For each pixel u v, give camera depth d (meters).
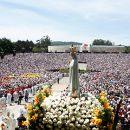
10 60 193.12
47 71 153.00
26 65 178.25
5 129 32.16
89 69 160.12
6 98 59.41
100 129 16.83
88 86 76.88
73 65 18.39
